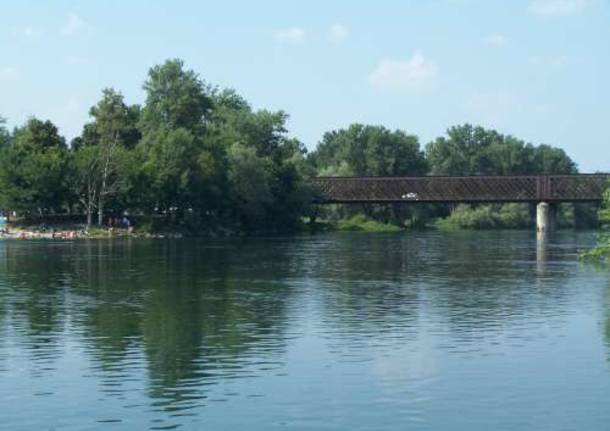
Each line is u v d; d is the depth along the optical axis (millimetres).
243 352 37625
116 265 82000
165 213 158625
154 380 32594
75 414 28500
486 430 27000
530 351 37906
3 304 52688
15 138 166500
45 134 157625
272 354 37188
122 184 148500
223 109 196000
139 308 51031
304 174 186500
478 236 159875
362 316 47875
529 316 47875
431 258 93812
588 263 85750
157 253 100312
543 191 190500
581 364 35281
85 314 48469
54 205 149000
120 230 147125
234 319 46688
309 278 69812
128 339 40594
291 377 33062
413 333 42375
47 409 29031
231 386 31766
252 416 28281
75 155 150000
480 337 41281
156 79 188375
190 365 35062
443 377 33125
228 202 161000
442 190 196250
